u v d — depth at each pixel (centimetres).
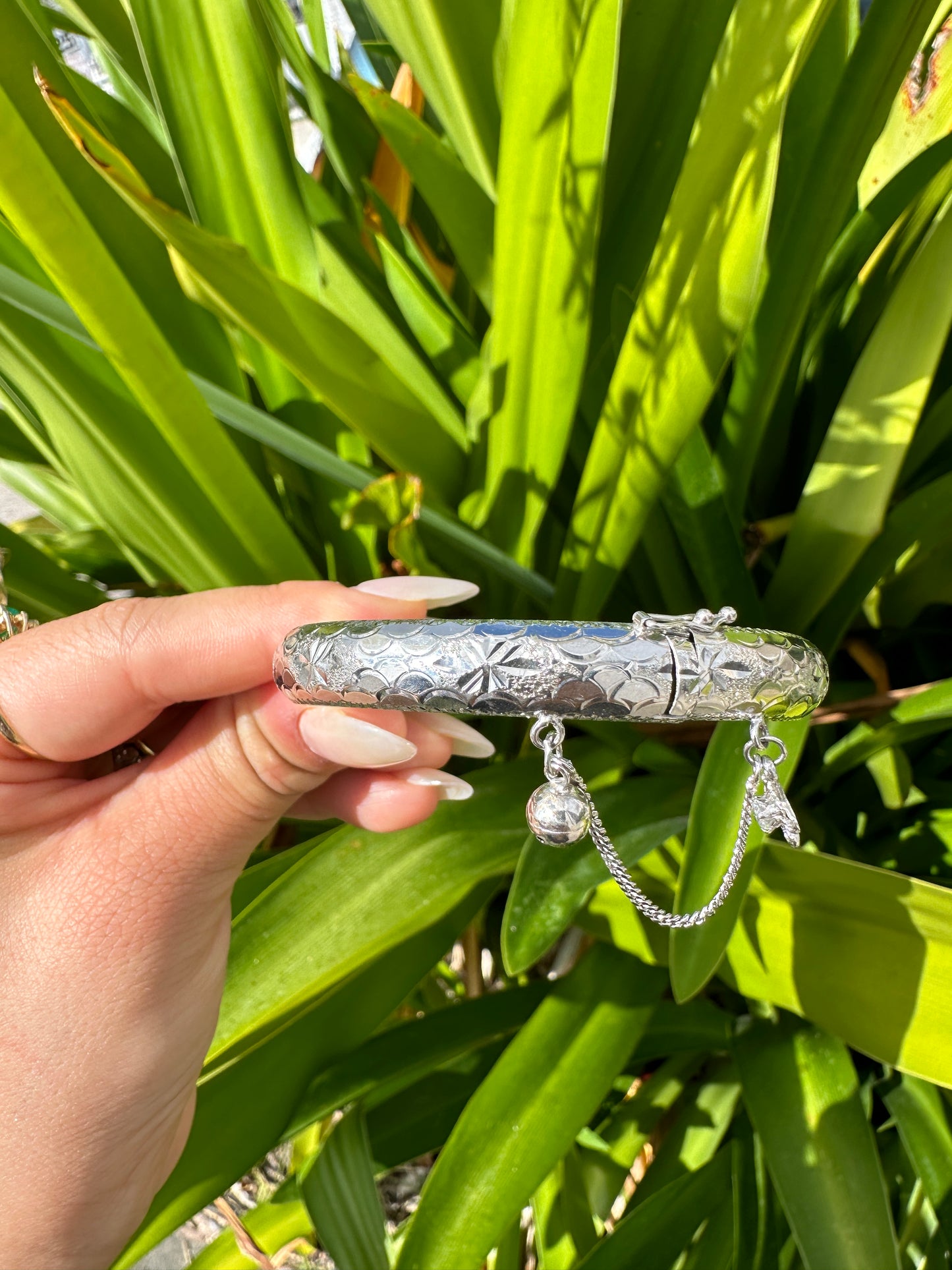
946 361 21
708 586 18
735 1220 15
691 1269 16
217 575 18
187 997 13
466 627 11
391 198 23
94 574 26
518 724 21
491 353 17
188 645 12
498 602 21
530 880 14
